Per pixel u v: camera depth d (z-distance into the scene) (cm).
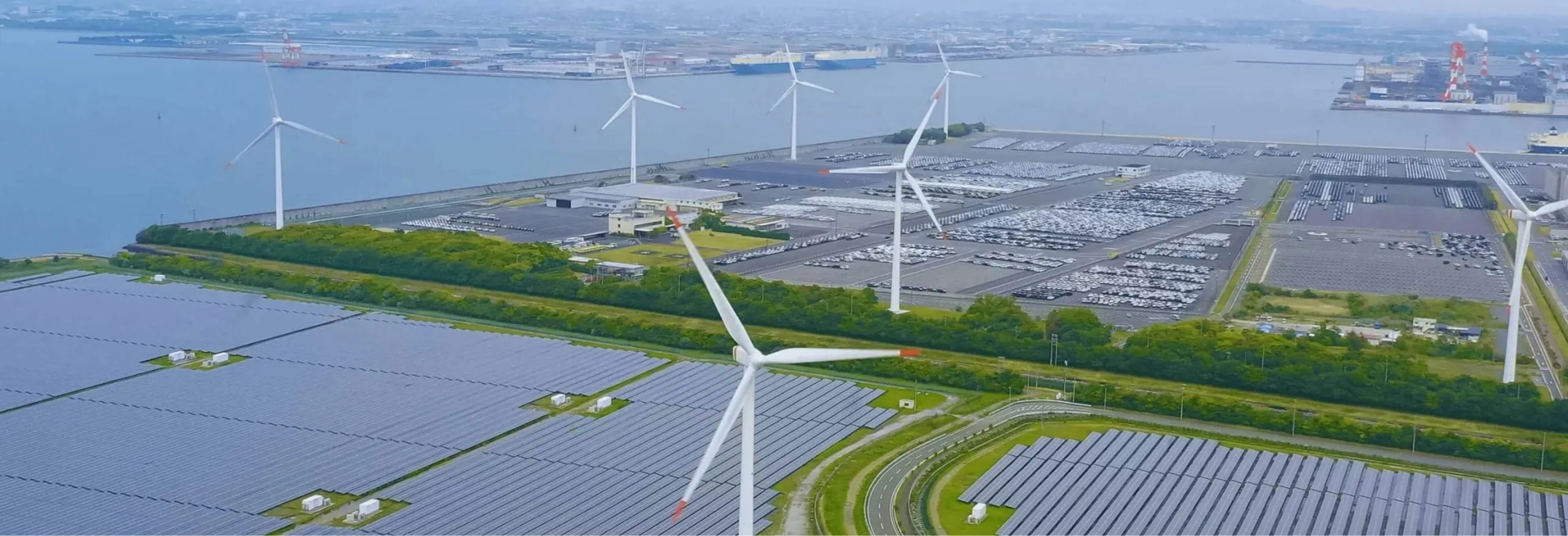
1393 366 18275
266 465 14875
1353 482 14750
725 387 18162
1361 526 13462
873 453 15575
